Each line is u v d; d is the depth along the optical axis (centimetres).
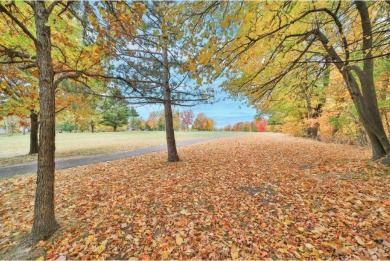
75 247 351
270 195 525
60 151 1598
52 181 394
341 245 312
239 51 335
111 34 434
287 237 347
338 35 470
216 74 352
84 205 510
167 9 322
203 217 428
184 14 316
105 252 337
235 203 491
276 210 442
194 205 487
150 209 473
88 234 387
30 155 1403
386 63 758
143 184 650
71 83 688
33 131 1472
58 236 383
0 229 423
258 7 274
